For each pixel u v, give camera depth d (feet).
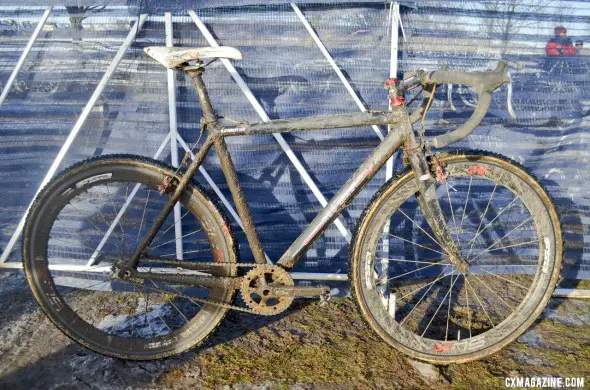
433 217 7.62
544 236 7.97
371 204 7.73
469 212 10.47
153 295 10.02
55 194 7.60
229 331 9.07
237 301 9.66
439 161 7.60
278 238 10.26
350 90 9.48
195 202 7.80
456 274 10.65
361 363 8.34
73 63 9.57
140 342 8.13
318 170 10.05
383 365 8.31
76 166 7.55
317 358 8.43
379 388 7.82
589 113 10.08
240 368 8.16
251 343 8.76
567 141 10.23
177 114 9.80
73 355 8.36
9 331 8.87
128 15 9.23
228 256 7.97
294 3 9.12
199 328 8.20
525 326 8.19
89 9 9.30
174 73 9.52
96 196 10.03
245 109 9.78
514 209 10.51
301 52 9.52
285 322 9.35
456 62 9.56
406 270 10.53
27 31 9.41
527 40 9.57
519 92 9.94
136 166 7.64
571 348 8.76
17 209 10.14
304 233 7.95
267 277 7.90
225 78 9.65
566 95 9.98
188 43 9.48
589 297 10.16
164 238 10.12
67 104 9.77
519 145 10.23
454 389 7.84
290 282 7.84
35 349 8.47
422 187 7.53
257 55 9.52
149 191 9.99
